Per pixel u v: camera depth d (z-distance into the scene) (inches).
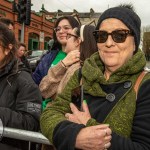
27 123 87.9
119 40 64.0
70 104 65.6
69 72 104.8
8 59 92.9
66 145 57.9
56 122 62.5
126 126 59.3
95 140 55.6
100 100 64.1
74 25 147.9
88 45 103.7
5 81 91.9
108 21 65.0
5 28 92.7
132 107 59.7
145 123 57.3
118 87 63.1
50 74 116.3
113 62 64.7
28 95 90.9
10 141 89.7
